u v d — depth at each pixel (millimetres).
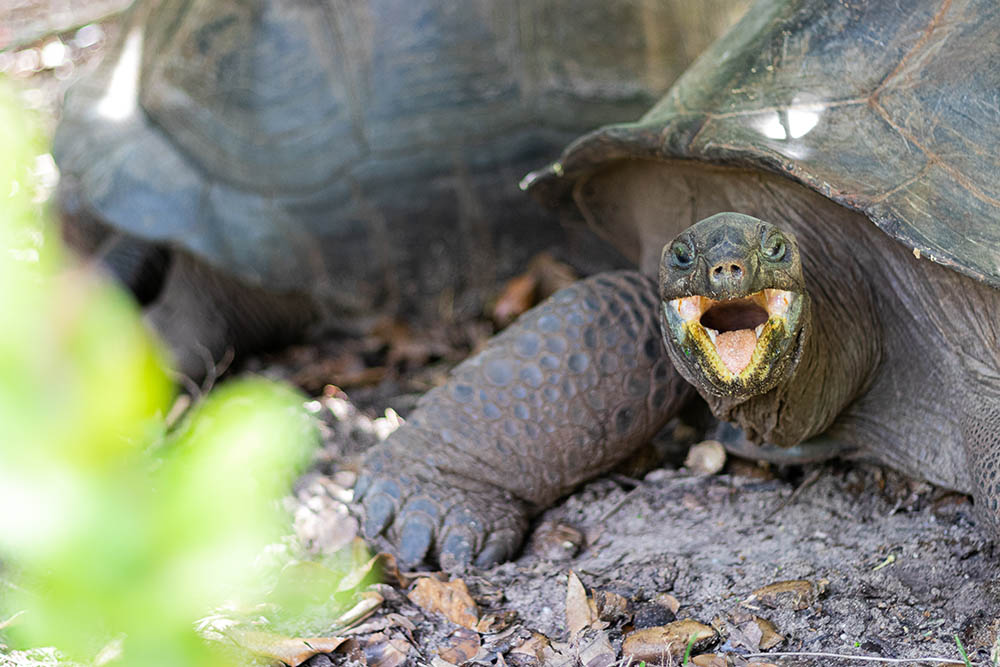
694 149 2352
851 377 2377
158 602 663
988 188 2023
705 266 1820
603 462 2623
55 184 4406
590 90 3930
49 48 6344
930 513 2455
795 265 1887
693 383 2082
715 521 2578
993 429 2152
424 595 2320
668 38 4008
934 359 2348
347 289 4074
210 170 3965
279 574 2443
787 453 2576
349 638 2156
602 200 2934
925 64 2205
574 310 2557
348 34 3986
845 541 2396
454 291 4129
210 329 4051
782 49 2414
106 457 650
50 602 715
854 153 2176
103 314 710
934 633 1987
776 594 2150
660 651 2010
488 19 3967
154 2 4535
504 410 2555
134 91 4191
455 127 3928
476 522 2533
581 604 2209
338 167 3932
